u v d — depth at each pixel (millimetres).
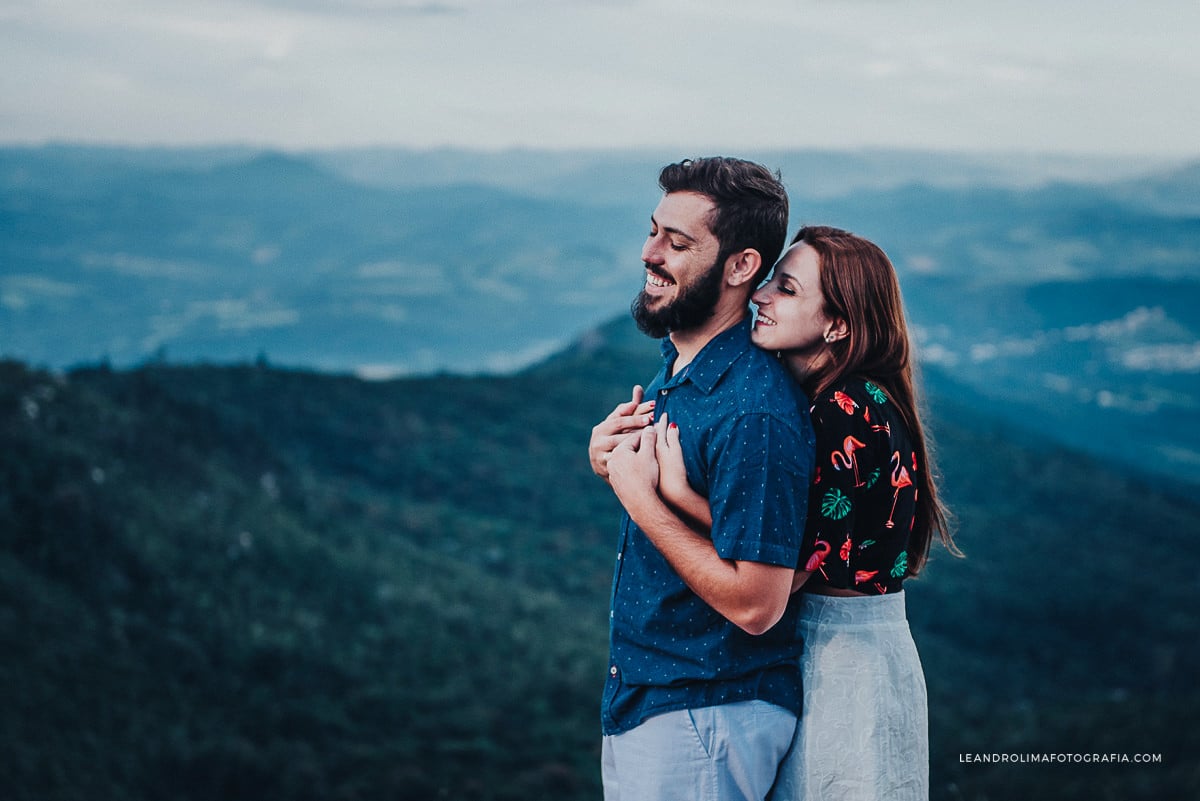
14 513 40031
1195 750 20938
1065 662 67062
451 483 83875
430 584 52688
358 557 53000
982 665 63250
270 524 51344
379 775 30328
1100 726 25297
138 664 34375
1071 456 134750
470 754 32750
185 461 53156
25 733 27266
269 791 28922
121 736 29578
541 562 69250
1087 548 95625
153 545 42812
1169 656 69250
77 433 48688
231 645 38344
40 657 31828
